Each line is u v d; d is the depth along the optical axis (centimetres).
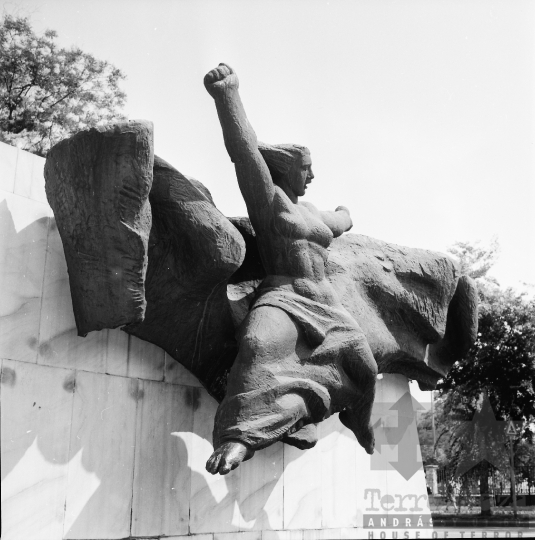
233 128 625
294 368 630
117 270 581
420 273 876
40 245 659
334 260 801
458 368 2148
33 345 628
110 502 651
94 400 661
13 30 1784
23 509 586
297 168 701
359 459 1004
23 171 664
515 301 2173
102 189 558
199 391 763
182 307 682
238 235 627
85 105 1820
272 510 835
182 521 714
